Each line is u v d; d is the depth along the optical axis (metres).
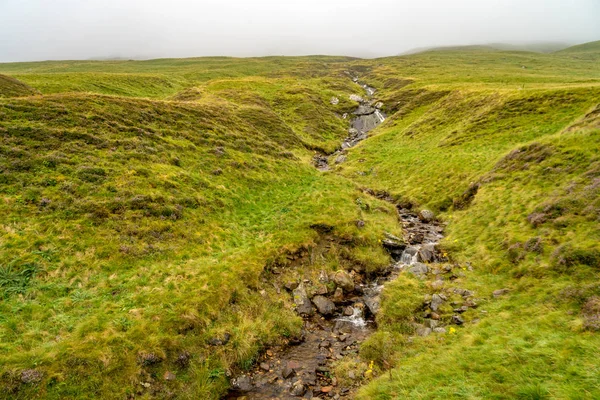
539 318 13.62
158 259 19.38
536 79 87.75
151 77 102.50
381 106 92.62
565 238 18.25
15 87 46.72
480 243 23.12
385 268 23.25
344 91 117.12
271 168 37.75
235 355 14.91
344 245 24.30
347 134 76.88
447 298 18.12
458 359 12.30
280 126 62.34
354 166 52.75
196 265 19.28
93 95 37.03
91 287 16.39
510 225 22.91
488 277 19.14
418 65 189.75
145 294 16.41
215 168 32.81
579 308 13.34
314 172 40.91
